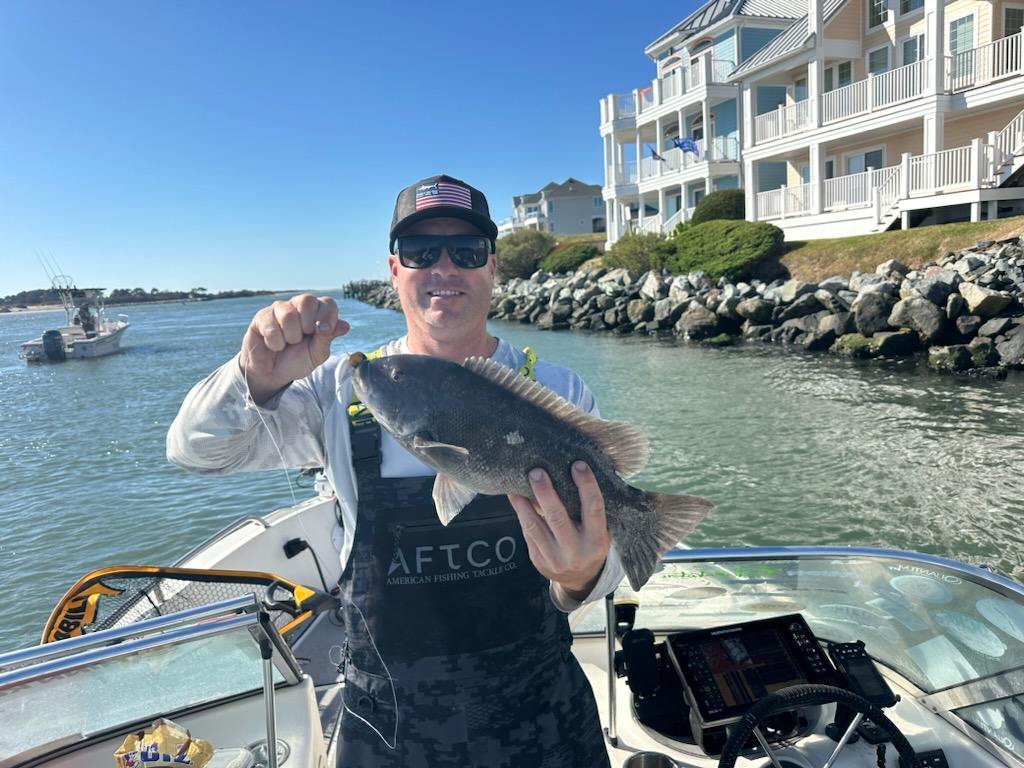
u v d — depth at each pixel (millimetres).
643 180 40281
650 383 18141
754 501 9617
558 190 82938
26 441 16844
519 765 2078
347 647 2193
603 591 2127
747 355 21344
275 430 2117
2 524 10992
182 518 10867
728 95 34562
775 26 35500
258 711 2697
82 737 2494
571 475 1962
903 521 8648
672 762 2814
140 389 24672
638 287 31625
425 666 2062
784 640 3014
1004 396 13984
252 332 1817
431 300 2273
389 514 2072
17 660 2244
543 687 2137
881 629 3201
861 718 2562
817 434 12398
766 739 2844
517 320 38406
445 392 1940
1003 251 19078
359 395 1967
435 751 2057
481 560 2068
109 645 2285
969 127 24719
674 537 2074
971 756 2717
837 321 20609
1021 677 2674
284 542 5590
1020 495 9125
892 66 27406
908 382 15984
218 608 2377
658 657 3090
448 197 2211
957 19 25219
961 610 2902
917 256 21625
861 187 25750
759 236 27562
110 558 9562
